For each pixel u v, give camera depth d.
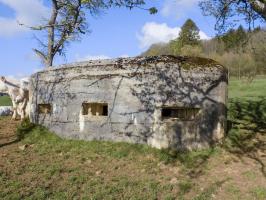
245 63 28.53
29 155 9.19
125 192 7.21
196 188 7.46
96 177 7.89
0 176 7.80
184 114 9.58
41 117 11.42
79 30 15.05
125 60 9.63
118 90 9.59
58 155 9.19
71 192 7.18
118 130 9.56
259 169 8.23
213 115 9.60
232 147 9.43
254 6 9.19
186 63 9.38
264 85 23.98
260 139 9.91
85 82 10.12
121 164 8.54
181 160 8.68
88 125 10.01
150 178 7.82
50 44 14.84
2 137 10.69
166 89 9.15
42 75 11.45
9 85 13.04
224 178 7.89
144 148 9.10
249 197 7.07
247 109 13.59
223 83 9.84
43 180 7.69
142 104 9.30
